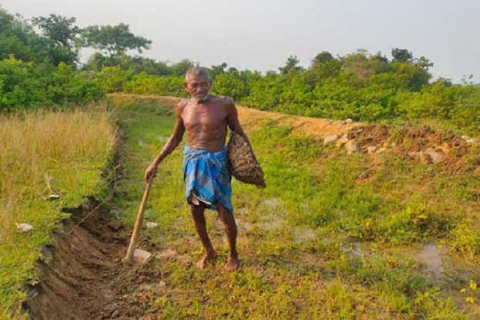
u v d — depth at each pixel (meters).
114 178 7.95
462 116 11.67
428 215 6.22
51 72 16.12
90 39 60.50
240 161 4.64
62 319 3.98
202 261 5.11
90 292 4.61
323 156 9.45
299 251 5.54
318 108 15.11
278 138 10.85
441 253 5.61
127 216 6.57
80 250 5.21
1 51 20.91
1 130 7.98
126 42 61.53
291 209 6.85
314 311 4.28
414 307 4.37
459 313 4.29
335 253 5.45
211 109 4.66
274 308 4.28
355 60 34.94
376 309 4.34
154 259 5.31
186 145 4.86
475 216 6.41
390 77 20.44
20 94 11.15
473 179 7.24
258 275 4.91
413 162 8.12
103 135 9.23
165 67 56.69
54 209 5.56
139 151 10.81
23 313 3.57
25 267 4.11
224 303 4.40
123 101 21.91
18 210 5.29
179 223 6.34
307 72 22.95
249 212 6.79
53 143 8.05
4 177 6.30
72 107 13.06
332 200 7.11
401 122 12.05
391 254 5.56
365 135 9.41
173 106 20.02
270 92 17.53
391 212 6.66
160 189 7.80
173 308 4.36
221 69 32.00
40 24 38.44
